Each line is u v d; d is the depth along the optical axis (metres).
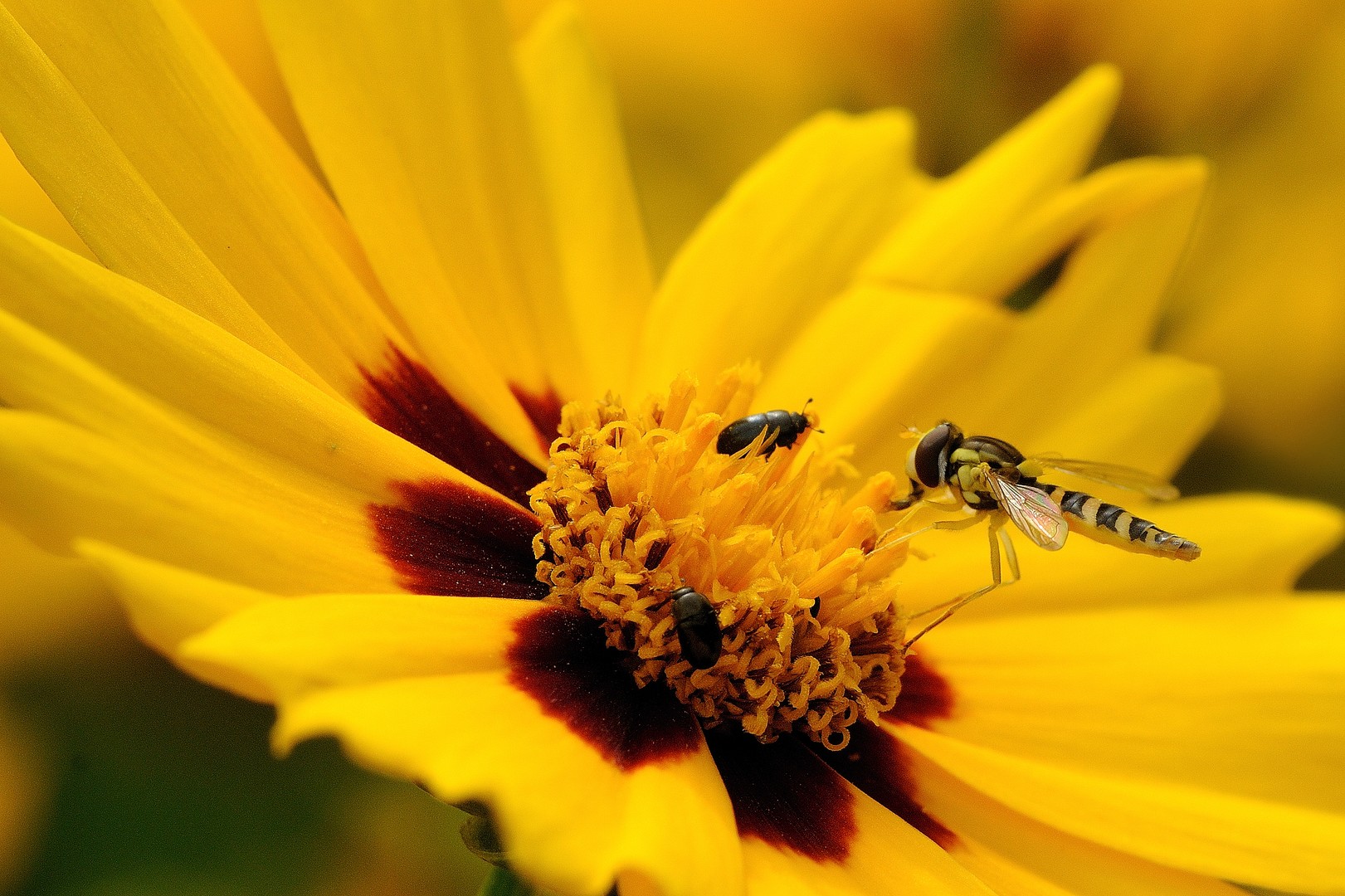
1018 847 0.12
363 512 0.12
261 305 0.12
